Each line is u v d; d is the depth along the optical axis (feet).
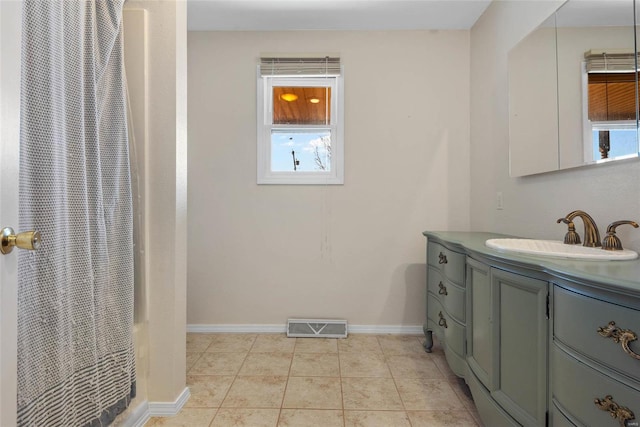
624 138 4.10
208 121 8.74
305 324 8.57
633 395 2.40
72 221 3.63
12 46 2.26
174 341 5.32
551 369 3.32
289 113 8.98
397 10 7.81
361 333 8.75
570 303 3.01
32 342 3.07
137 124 5.25
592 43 4.60
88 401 3.83
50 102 3.20
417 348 7.85
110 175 4.40
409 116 8.71
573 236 4.58
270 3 7.54
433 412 5.39
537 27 5.72
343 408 5.48
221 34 8.71
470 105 8.63
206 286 8.85
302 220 8.81
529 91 5.97
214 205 8.79
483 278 4.66
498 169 7.22
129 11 5.22
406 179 8.73
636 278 2.55
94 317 3.96
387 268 8.78
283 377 6.48
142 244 5.24
